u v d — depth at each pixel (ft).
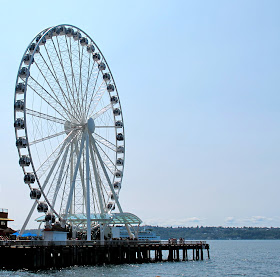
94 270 208.44
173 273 219.82
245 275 230.07
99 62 281.33
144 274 207.92
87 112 250.98
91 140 252.01
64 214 234.58
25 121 207.41
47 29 234.17
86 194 239.50
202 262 294.05
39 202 216.33
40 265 199.00
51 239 220.23
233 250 585.63
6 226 261.85
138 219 276.00
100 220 257.75
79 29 258.16
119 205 267.59
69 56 246.27
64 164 229.86
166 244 276.41
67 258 213.25
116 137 291.79
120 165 291.38
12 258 201.16
